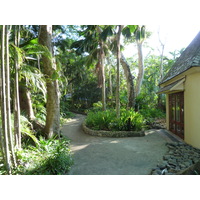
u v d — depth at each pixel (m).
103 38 8.01
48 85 6.01
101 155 4.77
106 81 19.00
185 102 6.08
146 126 8.62
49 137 5.89
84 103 19.44
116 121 7.65
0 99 3.38
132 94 11.91
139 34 8.22
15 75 4.07
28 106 6.68
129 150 5.18
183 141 6.25
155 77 18.70
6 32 3.23
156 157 4.54
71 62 17.33
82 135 7.44
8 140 3.46
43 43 5.70
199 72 5.10
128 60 22.45
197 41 7.07
